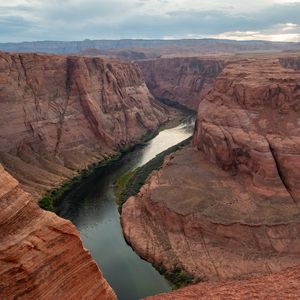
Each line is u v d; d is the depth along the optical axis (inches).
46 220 745.0
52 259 722.2
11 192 725.3
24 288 671.1
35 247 706.2
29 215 732.0
